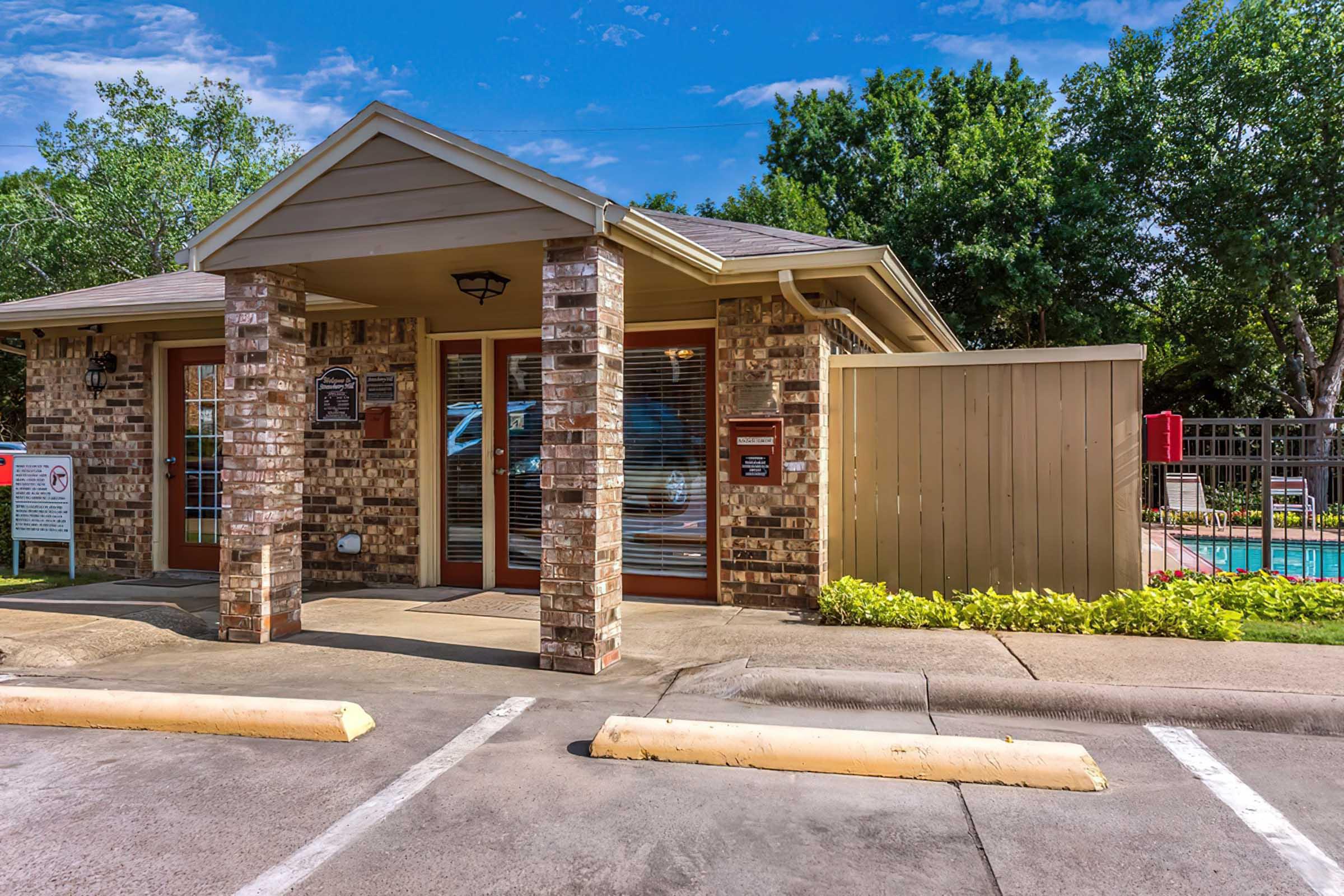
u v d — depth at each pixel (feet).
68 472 28.27
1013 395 21.39
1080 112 68.59
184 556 29.32
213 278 31.24
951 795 11.14
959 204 64.28
